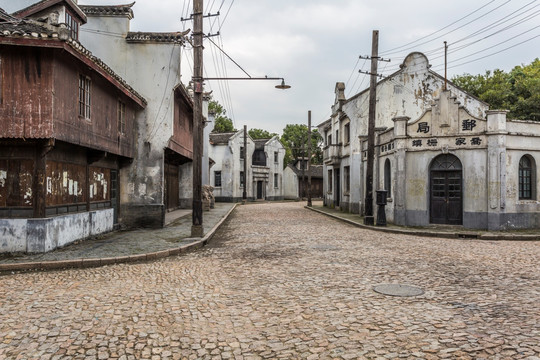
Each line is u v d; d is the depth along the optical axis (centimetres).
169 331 504
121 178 1597
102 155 1272
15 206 1003
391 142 1808
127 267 905
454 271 839
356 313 565
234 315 564
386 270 849
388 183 1923
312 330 503
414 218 1698
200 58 1357
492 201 1534
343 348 446
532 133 1580
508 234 1409
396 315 555
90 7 1636
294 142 6506
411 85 2428
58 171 1089
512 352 427
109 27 1645
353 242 1284
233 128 5819
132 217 1595
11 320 541
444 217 1667
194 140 1358
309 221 2092
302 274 816
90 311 579
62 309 588
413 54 2422
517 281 750
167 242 1209
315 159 6650
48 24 1002
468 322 524
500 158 1523
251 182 4641
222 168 4397
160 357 431
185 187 2634
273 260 973
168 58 1642
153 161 1611
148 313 571
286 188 5512
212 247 1209
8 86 941
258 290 695
